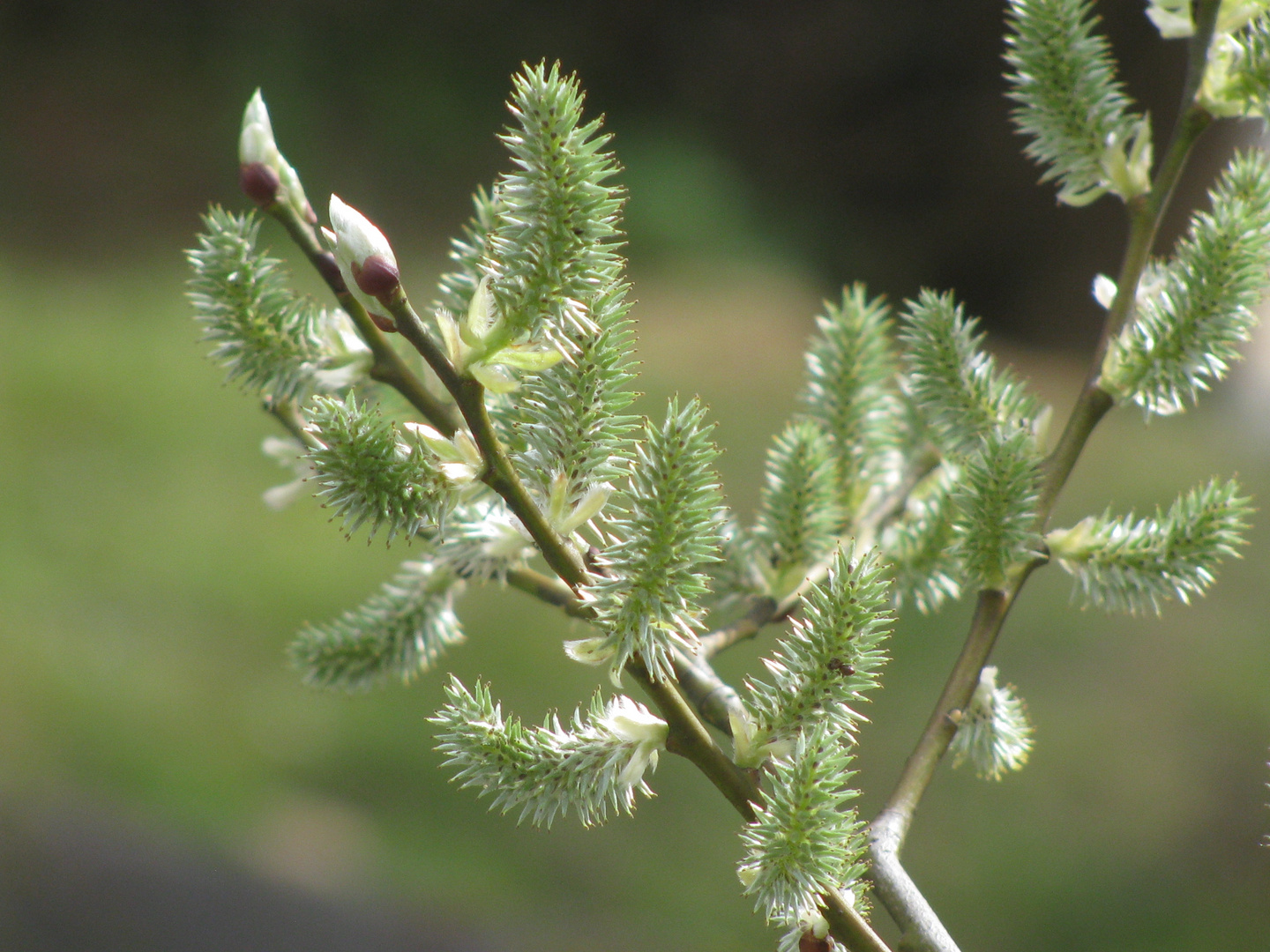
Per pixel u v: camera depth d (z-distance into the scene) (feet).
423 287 11.19
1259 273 1.60
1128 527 1.64
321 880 4.98
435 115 14.28
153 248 11.84
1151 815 5.53
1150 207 1.67
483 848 5.33
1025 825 5.50
